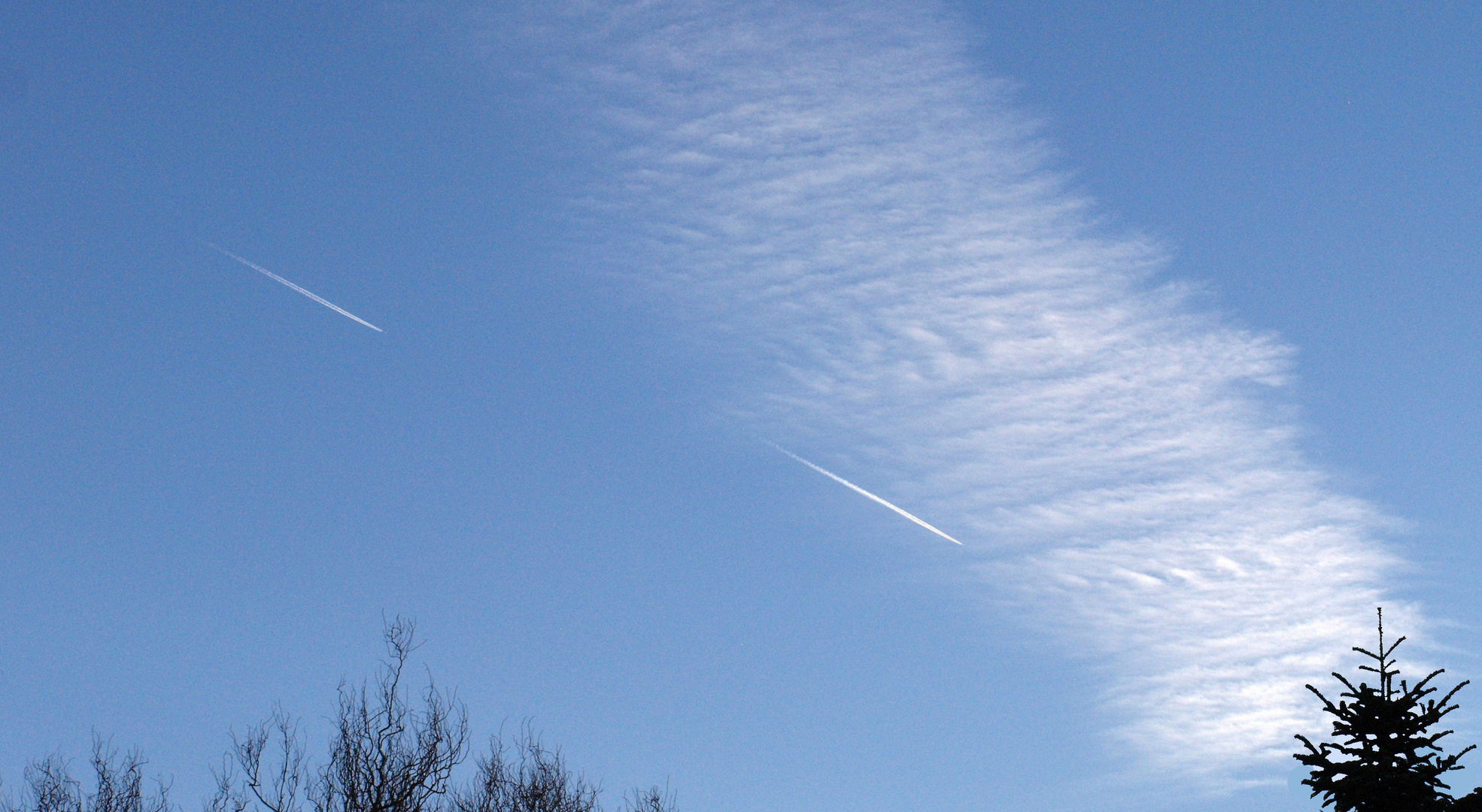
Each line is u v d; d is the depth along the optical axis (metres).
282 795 25.02
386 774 25.92
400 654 27.75
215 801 24.77
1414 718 17.28
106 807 24.52
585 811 30.20
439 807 27.55
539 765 30.62
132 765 25.45
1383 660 17.83
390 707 26.89
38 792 24.64
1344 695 17.91
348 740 26.22
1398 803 16.75
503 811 29.19
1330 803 17.50
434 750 26.69
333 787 25.56
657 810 30.58
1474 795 16.62
